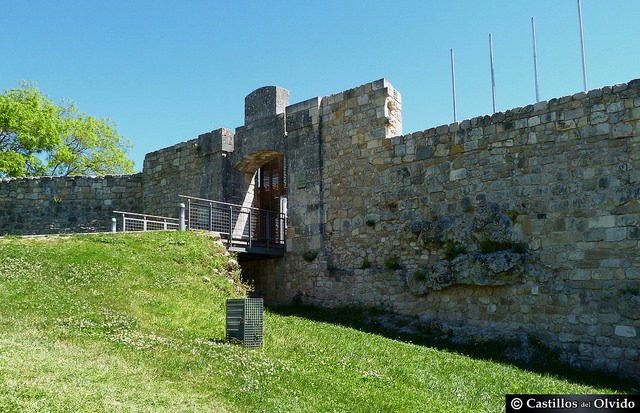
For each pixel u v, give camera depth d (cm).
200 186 2222
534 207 1423
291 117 1986
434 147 1633
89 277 1331
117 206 2500
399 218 1678
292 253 1911
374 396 824
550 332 1352
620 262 1283
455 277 1502
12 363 773
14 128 3031
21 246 1506
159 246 1627
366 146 1781
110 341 966
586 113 1375
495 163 1505
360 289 1720
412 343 1420
